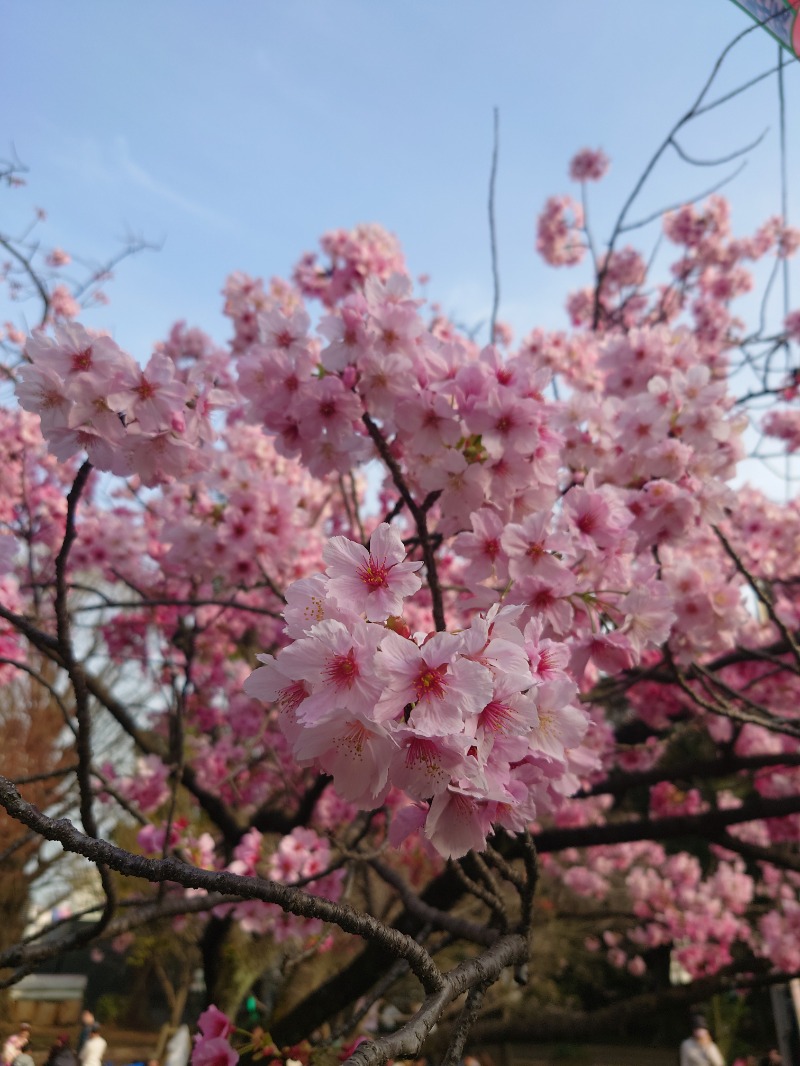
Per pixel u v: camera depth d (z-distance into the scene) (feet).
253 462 16.72
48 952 7.15
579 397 10.05
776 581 16.39
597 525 7.72
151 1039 58.44
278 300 16.17
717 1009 43.34
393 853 19.31
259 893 3.56
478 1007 4.50
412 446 7.80
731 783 24.94
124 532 17.80
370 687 4.04
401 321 7.91
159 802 14.23
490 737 4.26
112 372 6.66
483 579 7.31
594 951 39.91
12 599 11.44
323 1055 9.36
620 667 7.15
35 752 33.78
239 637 19.61
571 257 26.43
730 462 10.00
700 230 25.30
